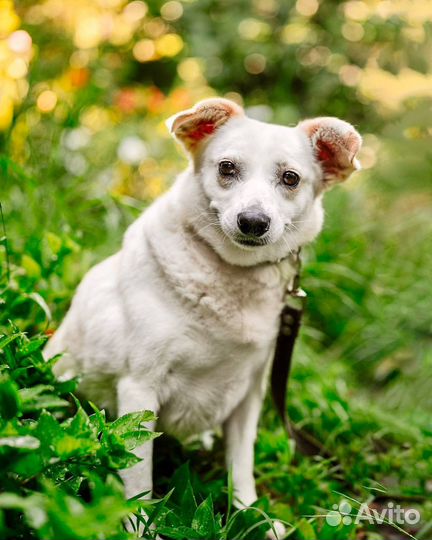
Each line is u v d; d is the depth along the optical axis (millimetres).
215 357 1047
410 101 1939
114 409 1090
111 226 1422
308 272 1480
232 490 1020
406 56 1936
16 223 1356
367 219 1736
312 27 2098
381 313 1526
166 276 1036
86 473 846
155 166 1721
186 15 2045
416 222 1680
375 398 1446
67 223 1357
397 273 1616
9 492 823
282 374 1167
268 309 1072
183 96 1818
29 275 1189
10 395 860
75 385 994
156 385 1040
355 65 2070
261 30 2100
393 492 1188
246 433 1115
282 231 1055
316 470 1166
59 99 1544
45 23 1784
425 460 1224
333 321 1542
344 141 1090
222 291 1040
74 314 1115
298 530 1049
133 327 1038
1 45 1546
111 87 1845
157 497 1095
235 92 2184
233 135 1076
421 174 1867
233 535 1015
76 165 1597
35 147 1541
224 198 1054
